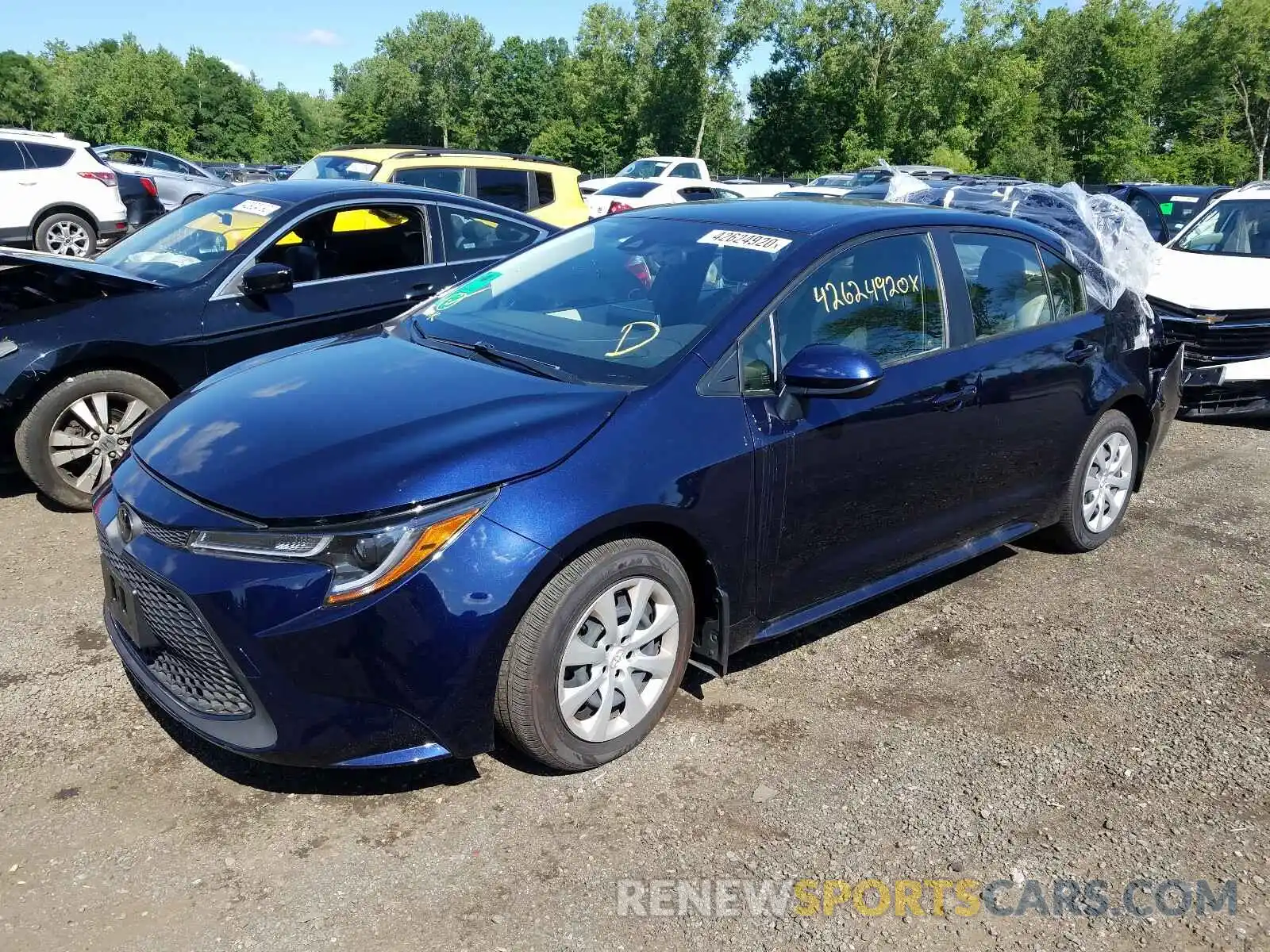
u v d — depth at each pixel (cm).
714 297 345
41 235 1312
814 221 379
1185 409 742
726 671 335
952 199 936
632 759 312
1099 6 6938
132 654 306
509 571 266
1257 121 7194
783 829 283
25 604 401
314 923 242
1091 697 360
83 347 484
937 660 384
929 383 375
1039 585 456
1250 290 724
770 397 329
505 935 241
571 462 283
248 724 270
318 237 580
